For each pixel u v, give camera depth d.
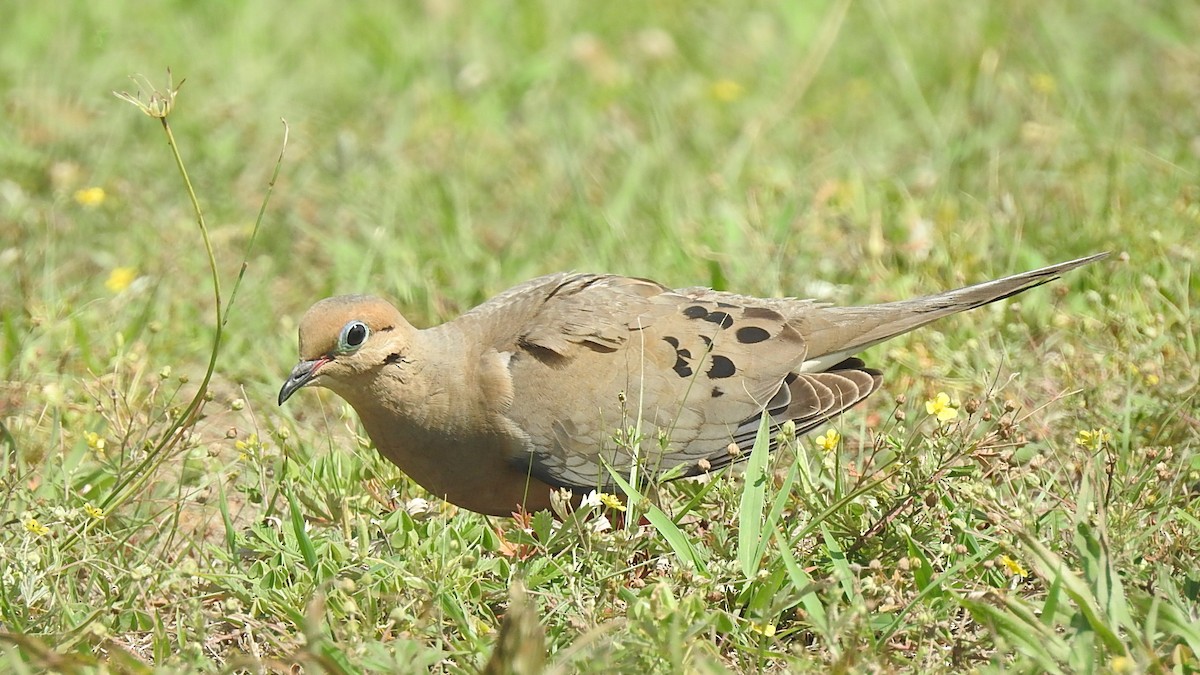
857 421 11.19
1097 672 7.63
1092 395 10.52
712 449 10.35
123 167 16.28
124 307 13.49
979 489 8.69
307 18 20.41
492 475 10.32
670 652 7.63
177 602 8.59
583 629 8.21
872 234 13.57
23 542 9.06
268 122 17.69
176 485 10.77
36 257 14.40
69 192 15.41
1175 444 10.29
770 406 10.43
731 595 8.79
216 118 17.34
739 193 15.58
